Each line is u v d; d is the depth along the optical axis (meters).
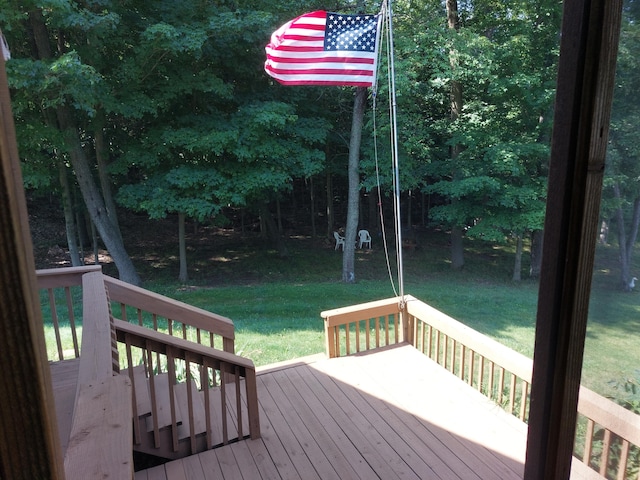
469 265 13.12
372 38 4.55
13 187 0.46
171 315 3.68
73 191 12.38
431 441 3.20
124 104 8.69
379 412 3.58
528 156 10.77
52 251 13.66
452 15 11.03
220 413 3.50
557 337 0.91
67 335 6.55
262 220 15.76
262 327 7.57
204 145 9.24
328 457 3.04
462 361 4.01
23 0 7.07
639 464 1.18
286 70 4.60
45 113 9.24
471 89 11.16
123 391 1.90
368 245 14.77
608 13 0.77
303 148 10.89
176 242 15.31
